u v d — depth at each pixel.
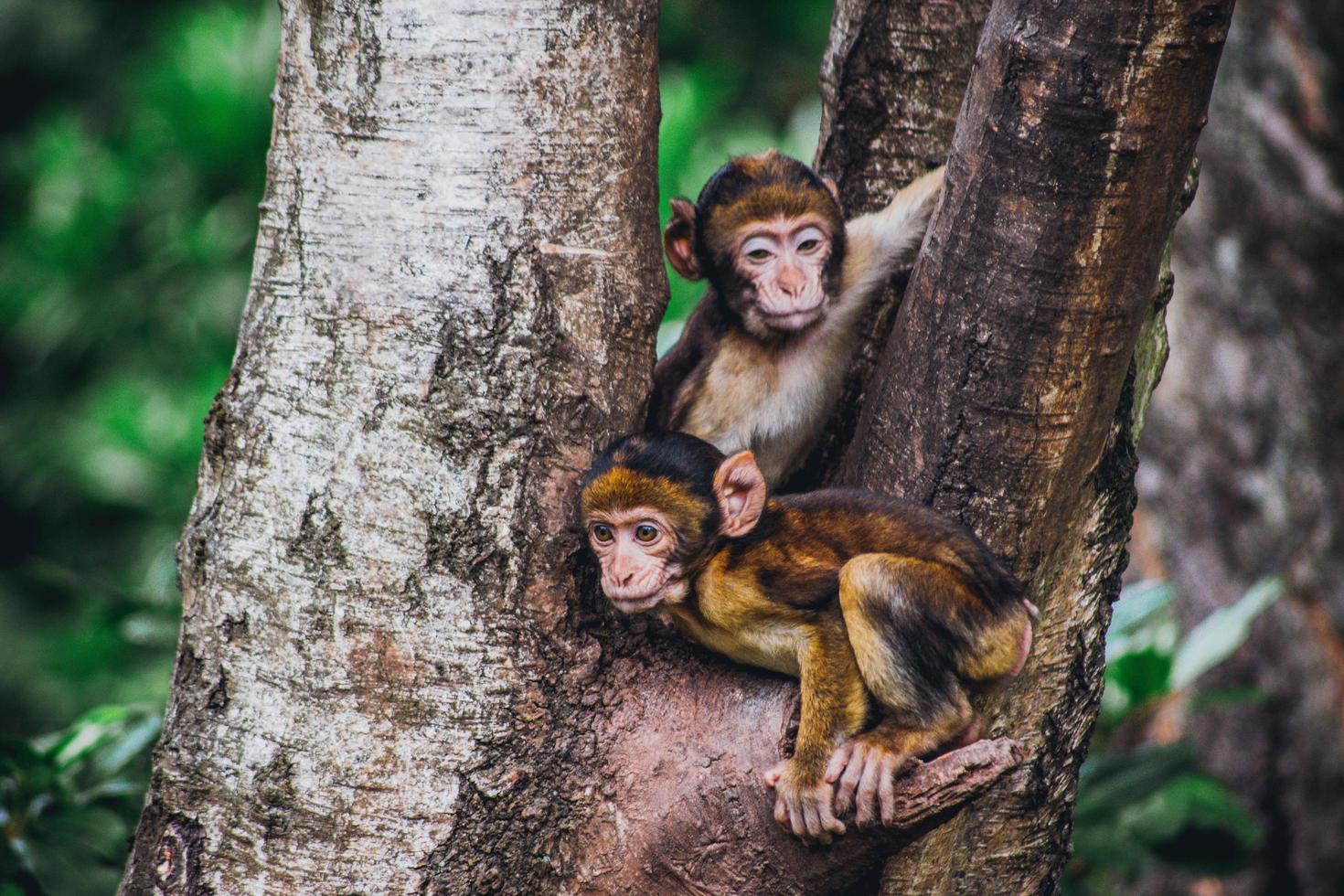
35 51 25.38
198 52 20.88
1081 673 9.10
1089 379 7.98
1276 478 15.66
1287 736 15.74
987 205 7.76
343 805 8.07
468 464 8.23
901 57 10.92
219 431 8.52
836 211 10.91
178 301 21.39
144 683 16.88
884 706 7.91
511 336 8.32
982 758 7.45
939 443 8.31
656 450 8.42
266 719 8.16
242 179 21.06
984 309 7.93
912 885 9.02
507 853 8.19
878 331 11.05
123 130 23.70
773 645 8.21
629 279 8.72
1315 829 15.56
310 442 8.27
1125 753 12.75
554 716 8.27
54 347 22.12
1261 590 12.90
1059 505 8.41
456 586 8.18
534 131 8.45
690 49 26.80
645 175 8.90
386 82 8.45
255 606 8.24
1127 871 13.25
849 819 7.71
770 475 11.41
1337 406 15.47
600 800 8.24
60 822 11.02
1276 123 15.56
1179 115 7.34
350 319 8.31
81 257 21.27
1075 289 7.72
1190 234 16.05
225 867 8.15
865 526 8.31
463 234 8.34
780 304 10.69
